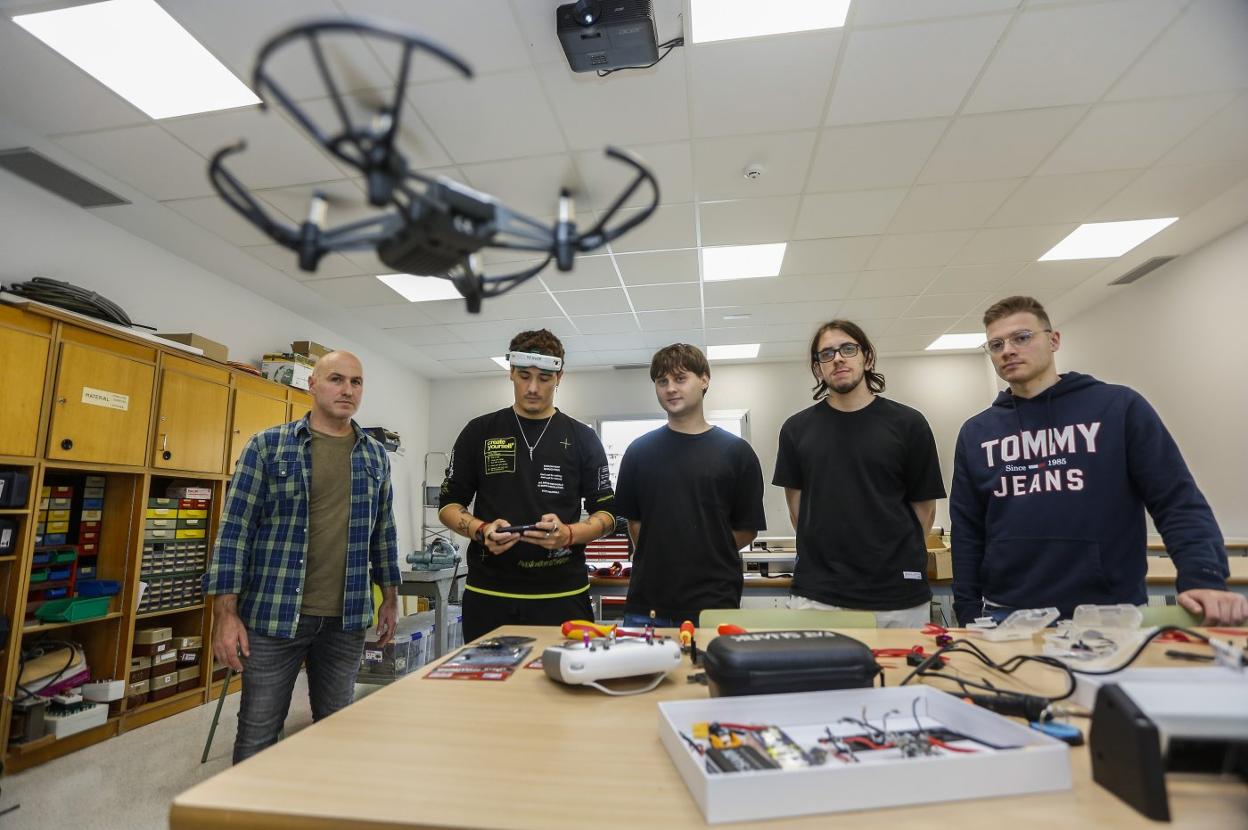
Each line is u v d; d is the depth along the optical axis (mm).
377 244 446
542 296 4598
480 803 510
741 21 2090
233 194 432
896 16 2068
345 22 327
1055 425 1452
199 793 531
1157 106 2518
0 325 2291
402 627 3064
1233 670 673
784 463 1810
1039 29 2123
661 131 2635
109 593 2723
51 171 2811
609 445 6754
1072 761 579
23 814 1981
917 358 6488
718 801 474
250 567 1673
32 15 2010
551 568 1598
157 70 2248
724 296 4656
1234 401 3662
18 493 2314
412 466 6668
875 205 3293
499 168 2855
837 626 1349
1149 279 4312
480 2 1998
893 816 480
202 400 3230
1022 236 3672
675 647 885
